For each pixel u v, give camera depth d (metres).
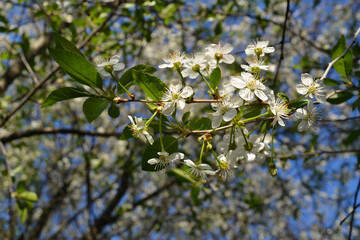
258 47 1.71
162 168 1.60
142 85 1.52
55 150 7.20
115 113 1.65
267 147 1.73
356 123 5.05
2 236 6.62
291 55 5.65
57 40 1.56
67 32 4.60
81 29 4.32
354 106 2.49
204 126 1.66
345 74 2.13
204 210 6.07
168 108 1.50
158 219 6.55
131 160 5.24
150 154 1.61
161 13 4.09
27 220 6.67
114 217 6.22
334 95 2.20
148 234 7.03
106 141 7.55
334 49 2.12
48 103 1.57
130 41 4.73
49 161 7.18
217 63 1.66
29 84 5.80
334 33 6.58
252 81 1.50
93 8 4.00
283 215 7.55
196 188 3.62
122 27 4.36
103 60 1.68
